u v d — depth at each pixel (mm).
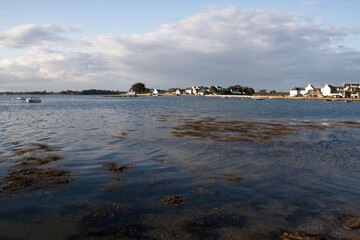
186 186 13922
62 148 22562
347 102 145125
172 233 9539
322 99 174000
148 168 16922
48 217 10633
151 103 118750
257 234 9477
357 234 9469
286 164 18172
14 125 38281
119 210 11242
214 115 57250
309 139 27953
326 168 17312
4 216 10703
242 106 97375
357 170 16922
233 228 9867
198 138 27766
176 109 77625
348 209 11414
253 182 14586
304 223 10234
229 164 18016
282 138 28297
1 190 13289
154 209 11344
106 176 15336
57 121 43750
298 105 108375
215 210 11266
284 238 9219
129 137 28047
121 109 76688
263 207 11570
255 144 24938
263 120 47250
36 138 27328
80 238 9227
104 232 9602
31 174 15656
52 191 13156
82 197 12500
